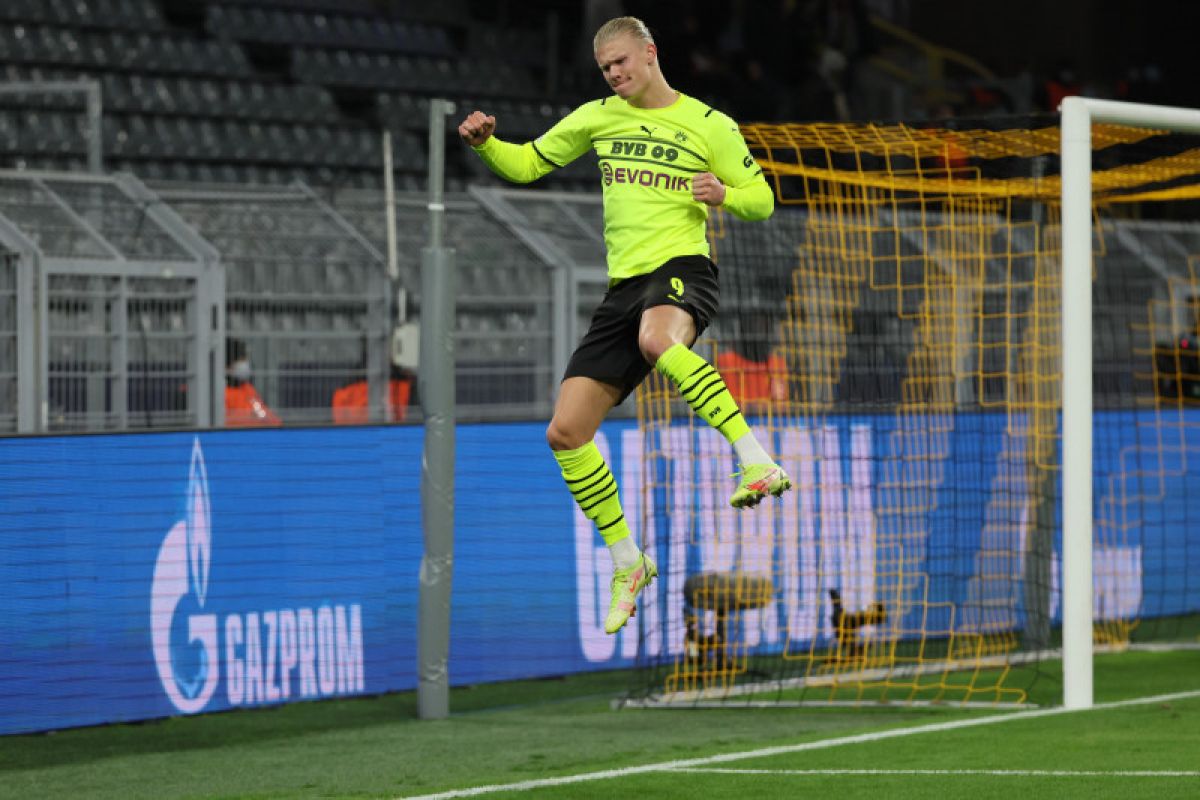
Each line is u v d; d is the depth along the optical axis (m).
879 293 37.91
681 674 32.78
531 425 33.91
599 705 31.23
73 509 27.61
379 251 41.91
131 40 65.19
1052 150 31.55
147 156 60.75
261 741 27.11
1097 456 42.03
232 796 22.20
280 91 66.75
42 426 35.47
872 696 31.70
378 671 32.00
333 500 31.27
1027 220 39.19
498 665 33.31
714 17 74.94
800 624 35.38
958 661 34.62
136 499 28.45
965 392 38.31
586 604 34.59
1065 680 29.30
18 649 26.92
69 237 36.97
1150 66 84.94
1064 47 85.00
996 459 38.19
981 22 86.75
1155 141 30.92
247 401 39.12
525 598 33.69
